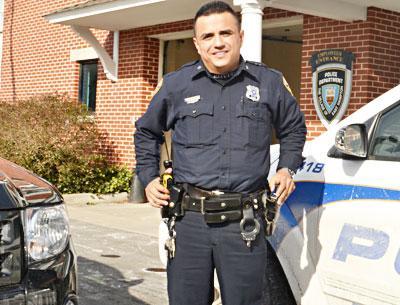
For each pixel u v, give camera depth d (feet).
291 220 12.94
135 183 38.50
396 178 11.25
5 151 39.32
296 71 44.57
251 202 10.55
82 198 38.52
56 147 39.11
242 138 10.53
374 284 11.21
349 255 11.67
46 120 39.17
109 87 42.57
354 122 12.50
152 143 11.33
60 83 46.60
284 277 13.38
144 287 19.67
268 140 10.84
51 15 38.86
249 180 10.56
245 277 10.59
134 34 40.86
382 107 12.04
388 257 11.04
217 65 10.41
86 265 22.30
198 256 10.71
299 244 12.72
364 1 27.89
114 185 40.06
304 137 11.32
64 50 46.26
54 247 10.75
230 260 10.57
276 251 13.15
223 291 10.77
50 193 11.16
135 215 33.99
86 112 40.86
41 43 48.34
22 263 10.19
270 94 10.75
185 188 10.73
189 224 10.69
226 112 10.55
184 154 10.76
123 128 41.52
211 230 10.56
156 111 11.09
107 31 42.75
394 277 10.89
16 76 50.88
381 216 11.27
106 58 41.42
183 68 10.93
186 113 10.69
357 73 29.25
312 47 31.12
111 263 22.71
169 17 36.35
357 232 11.62
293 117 11.10
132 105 40.96
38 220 10.53
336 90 29.81
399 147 11.48
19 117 39.45
